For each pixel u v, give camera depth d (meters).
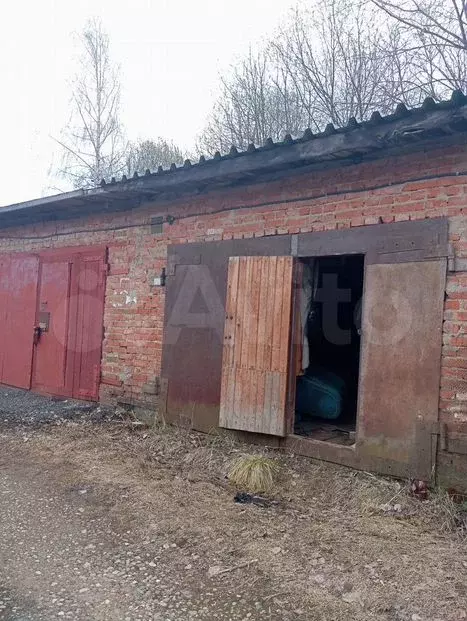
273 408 5.50
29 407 7.89
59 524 4.11
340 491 4.55
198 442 5.96
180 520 4.11
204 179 5.83
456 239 4.37
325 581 3.24
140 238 7.25
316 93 13.18
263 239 5.75
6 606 3.02
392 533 3.82
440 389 4.38
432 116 4.09
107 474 5.09
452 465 4.28
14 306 9.48
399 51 10.44
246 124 14.44
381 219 4.86
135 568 3.46
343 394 6.58
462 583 3.17
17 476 5.14
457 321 4.32
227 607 3.03
